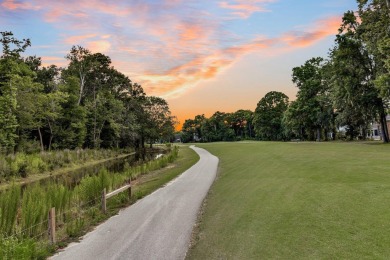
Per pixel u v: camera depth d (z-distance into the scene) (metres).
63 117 48.91
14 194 10.30
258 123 96.12
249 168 21.58
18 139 39.53
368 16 34.72
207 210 11.44
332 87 44.62
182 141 163.00
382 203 8.83
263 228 8.34
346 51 37.38
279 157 25.69
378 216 7.86
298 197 10.90
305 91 59.91
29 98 38.41
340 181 12.53
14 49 32.78
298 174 15.73
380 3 33.62
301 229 7.79
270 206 10.32
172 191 15.75
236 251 7.13
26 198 10.86
